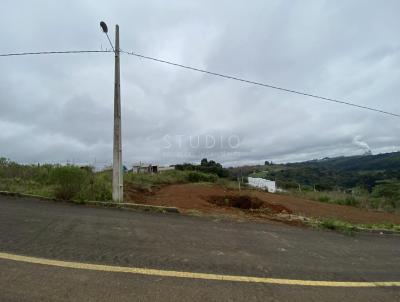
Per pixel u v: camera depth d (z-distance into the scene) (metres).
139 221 8.07
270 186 31.28
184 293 4.32
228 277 5.00
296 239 8.11
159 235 6.95
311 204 17.98
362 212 17.77
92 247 5.74
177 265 5.29
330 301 4.56
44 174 13.58
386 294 5.06
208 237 7.23
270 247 7.04
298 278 5.29
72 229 6.72
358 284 5.35
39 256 5.09
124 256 5.45
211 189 20.53
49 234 6.25
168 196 15.01
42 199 9.84
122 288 4.29
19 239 5.82
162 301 4.05
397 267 6.70
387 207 21.78
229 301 4.23
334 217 13.85
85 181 10.86
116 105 11.08
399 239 10.12
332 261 6.56
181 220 8.79
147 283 4.50
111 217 8.20
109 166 18.27
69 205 9.38
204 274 5.02
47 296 3.92
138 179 21.91
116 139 10.89
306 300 4.50
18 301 3.75
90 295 4.03
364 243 8.77
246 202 15.23
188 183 27.02
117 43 11.45
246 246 6.87
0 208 8.12
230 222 9.27
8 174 13.41
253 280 4.98
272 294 4.57
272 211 13.30
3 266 4.63
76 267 4.80
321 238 8.65
